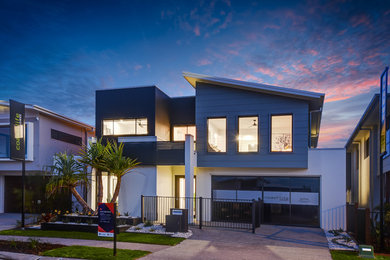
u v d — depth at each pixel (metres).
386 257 8.27
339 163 12.76
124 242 9.75
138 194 14.15
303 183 13.25
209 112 14.21
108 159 12.35
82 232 11.38
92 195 14.47
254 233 11.34
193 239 10.23
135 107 15.51
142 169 14.25
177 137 16.89
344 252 8.75
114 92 15.95
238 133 13.79
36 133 16.41
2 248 8.95
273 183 13.65
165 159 13.82
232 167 13.88
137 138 15.00
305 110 12.98
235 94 13.91
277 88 12.95
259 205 12.78
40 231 11.62
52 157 17.41
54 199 15.62
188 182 13.34
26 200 16.47
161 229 11.73
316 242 10.04
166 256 8.09
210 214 14.29
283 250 8.85
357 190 20.56
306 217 13.07
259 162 13.38
